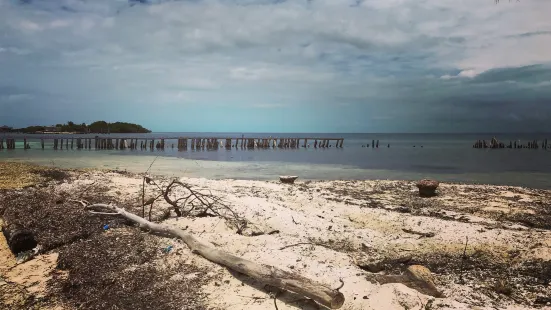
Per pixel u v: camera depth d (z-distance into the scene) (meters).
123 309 4.54
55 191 10.78
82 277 5.29
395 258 6.58
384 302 4.41
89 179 13.01
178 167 23.30
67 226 7.30
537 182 19.61
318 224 8.54
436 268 6.24
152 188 11.27
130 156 31.69
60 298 4.91
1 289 5.09
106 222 7.59
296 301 4.44
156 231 6.99
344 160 31.73
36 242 6.55
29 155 31.11
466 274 5.96
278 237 7.07
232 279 5.04
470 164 29.55
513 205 12.12
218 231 7.27
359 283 4.88
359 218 9.34
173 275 5.22
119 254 5.91
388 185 16.38
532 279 5.75
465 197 13.62
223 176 19.48
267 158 32.72
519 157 37.84
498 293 5.21
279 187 14.14
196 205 9.16
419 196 13.76
